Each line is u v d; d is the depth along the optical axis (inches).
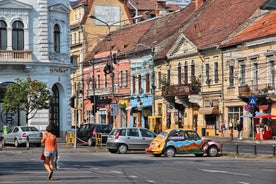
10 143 2704.2
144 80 4143.7
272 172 1330.0
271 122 2992.1
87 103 4869.6
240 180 1154.7
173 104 3801.7
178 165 1547.7
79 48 5177.2
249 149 2256.4
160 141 1941.4
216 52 3403.1
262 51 3038.9
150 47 4033.0
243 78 3196.4
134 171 1371.8
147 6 5467.5
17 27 3095.5
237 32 3334.2
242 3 3585.1
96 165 1571.1
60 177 1233.4
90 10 5182.1
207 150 1941.4
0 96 3073.3
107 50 4788.4
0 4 3053.6
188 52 3654.0
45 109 3026.6
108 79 4564.5
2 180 1179.9
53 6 3189.0
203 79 3531.0
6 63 3034.0
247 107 2839.6
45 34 3142.2
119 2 5290.4
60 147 2556.6
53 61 3174.2
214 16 3754.9
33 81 2878.9
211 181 1137.4
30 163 1672.0
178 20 4185.5
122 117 4458.7
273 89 2955.2
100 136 2512.3
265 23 3189.0
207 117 3486.7
